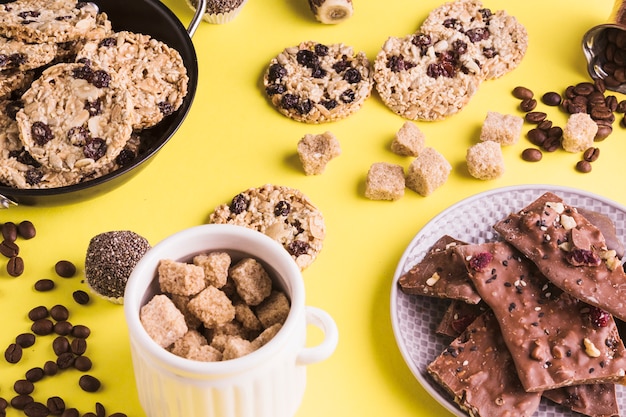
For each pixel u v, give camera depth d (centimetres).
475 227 66
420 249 64
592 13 77
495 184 69
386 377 62
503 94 73
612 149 71
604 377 58
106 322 63
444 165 68
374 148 70
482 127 70
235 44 74
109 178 62
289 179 69
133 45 68
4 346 62
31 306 63
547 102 72
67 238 66
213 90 72
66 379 61
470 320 61
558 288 60
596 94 73
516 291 60
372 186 67
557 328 59
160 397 54
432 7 77
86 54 67
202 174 69
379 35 75
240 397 53
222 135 70
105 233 62
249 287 56
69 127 64
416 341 62
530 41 76
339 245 66
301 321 54
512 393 58
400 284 62
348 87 71
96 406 60
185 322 56
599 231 61
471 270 61
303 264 65
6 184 64
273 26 75
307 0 77
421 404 61
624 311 58
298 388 58
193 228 56
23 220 66
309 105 70
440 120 71
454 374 59
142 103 66
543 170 70
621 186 70
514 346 58
